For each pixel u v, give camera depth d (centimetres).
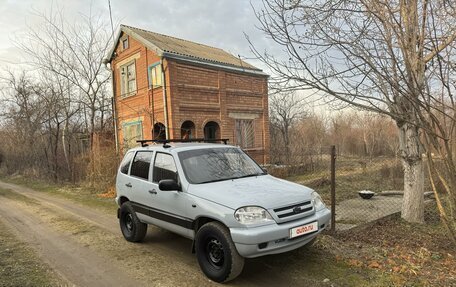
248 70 1659
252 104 1741
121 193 643
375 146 2669
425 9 393
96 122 1897
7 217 939
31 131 2366
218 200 433
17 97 2608
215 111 1562
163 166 545
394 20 391
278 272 452
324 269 453
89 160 1590
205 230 439
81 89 1669
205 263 447
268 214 410
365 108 448
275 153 1767
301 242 434
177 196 491
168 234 670
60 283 454
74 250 599
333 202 629
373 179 1378
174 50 1472
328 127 3741
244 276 446
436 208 838
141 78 1569
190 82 1462
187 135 1494
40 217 914
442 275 426
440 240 596
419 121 438
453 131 409
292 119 3098
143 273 477
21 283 455
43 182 1911
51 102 1878
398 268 443
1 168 3112
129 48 1636
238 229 402
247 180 501
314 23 438
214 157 549
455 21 387
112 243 629
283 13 433
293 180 1474
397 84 396
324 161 1806
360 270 445
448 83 391
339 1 425
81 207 1038
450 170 422
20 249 616
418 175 718
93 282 456
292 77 440
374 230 660
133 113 1644
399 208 827
